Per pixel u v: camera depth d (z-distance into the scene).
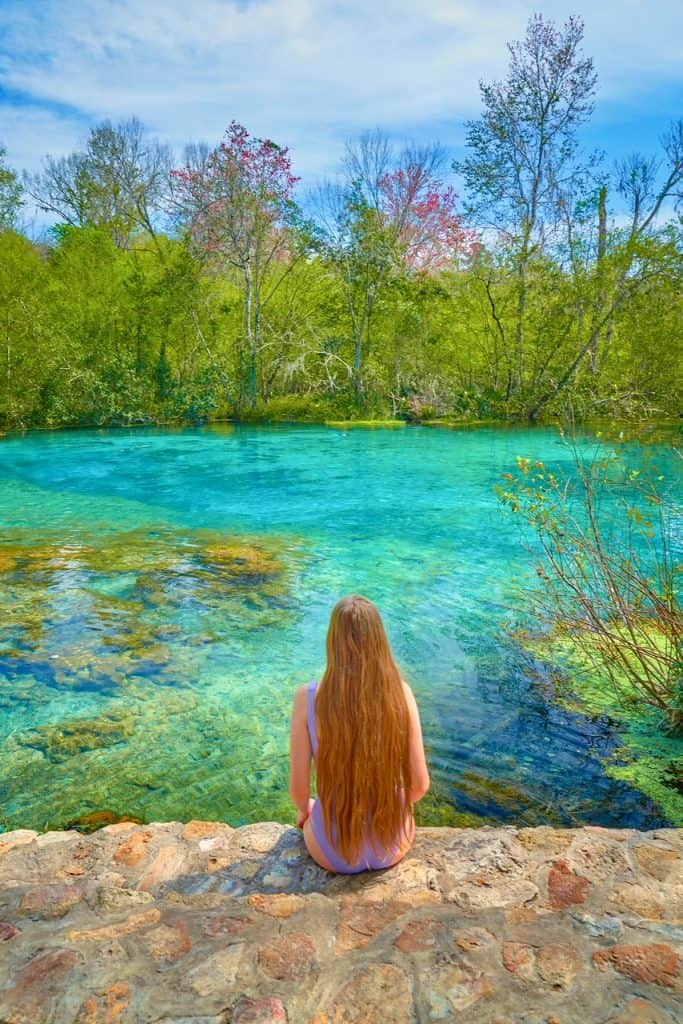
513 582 7.28
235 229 25.14
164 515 10.79
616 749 4.20
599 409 17.75
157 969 2.06
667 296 22.50
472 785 3.82
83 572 7.68
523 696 4.86
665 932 2.17
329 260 25.84
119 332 26.42
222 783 3.88
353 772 2.52
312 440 20.50
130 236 29.03
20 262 23.41
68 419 23.86
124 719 4.55
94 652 5.57
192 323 27.47
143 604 6.68
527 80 23.53
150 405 25.58
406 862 2.68
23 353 22.97
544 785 3.83
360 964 2.06
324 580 7.42
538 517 6.13
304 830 2.78
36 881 2.67
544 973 1.99
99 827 3.49
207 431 23.08
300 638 5.87
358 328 27.09
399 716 2.54
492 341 26.73
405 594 6.96
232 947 2.15
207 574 7.63
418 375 28.34
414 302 26.06
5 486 13.42
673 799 3.71
